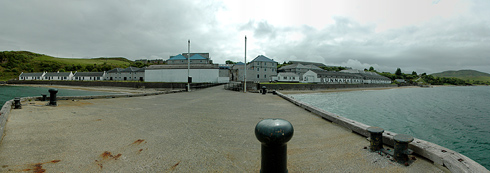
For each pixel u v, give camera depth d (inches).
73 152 140.5
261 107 404.2
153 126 224.1
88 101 435.2
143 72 2861.7
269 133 86.6
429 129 614.9
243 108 387.9
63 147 149.4
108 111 316.8
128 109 345.4
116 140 169.6
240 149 153.4
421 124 679.7
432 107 1137.4
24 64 4849.9
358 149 152.3
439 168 117.0
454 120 761.0
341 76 3695.9
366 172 115.1
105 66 5113.2
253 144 166.1
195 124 239.3
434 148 129.7
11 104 311.3
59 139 167.8
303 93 1919.3
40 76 3814.0
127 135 185.5
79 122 231.6
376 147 145.9
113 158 132.2
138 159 131.3
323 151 148.9
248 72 2935.5
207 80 2062.0
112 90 2005.4
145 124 232.8
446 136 546.0
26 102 360.8
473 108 1119.0
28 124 213.0
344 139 178.9
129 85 2097.7
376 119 749.9
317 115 305.9
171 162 127.6
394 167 120.5
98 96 493.0
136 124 231.5
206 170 117.3
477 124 693.3
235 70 3004.4
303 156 139.1
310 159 134.0
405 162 124.3
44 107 323.9
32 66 4854.8
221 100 552.4
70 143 158.7
